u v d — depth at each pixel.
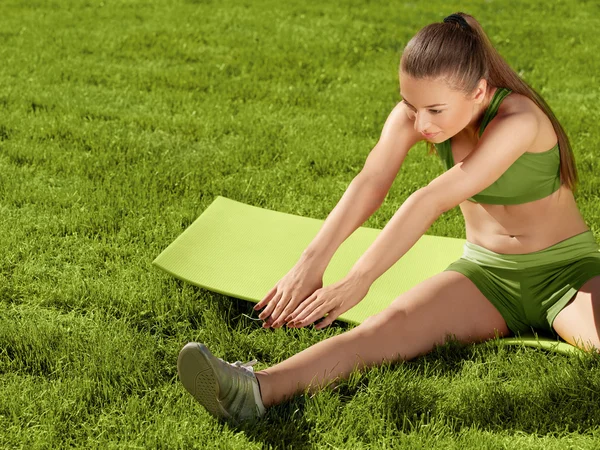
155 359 2.79
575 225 2.84
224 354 2.86
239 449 2.32
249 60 7.14
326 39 7.99
